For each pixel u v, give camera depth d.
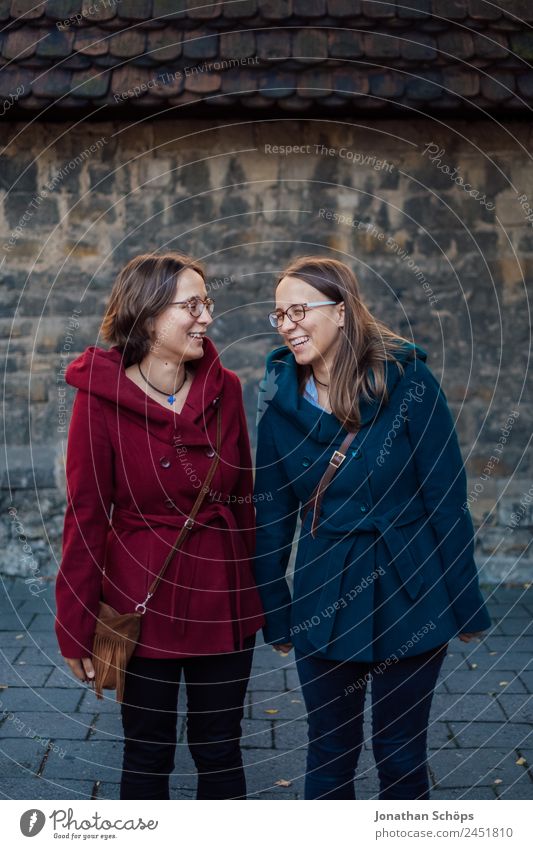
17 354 5.59
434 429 2.35
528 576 5.57
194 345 2.32
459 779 3.20
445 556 2.38
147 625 2.30
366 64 5.04
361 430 2.34
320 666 2.40
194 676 2.41
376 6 5.14
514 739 3.51
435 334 5.59
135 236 5.53
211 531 2.36
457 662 4.33
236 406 2.47
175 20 5.11
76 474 2.29
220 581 2.34
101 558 2.34
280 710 3.82
